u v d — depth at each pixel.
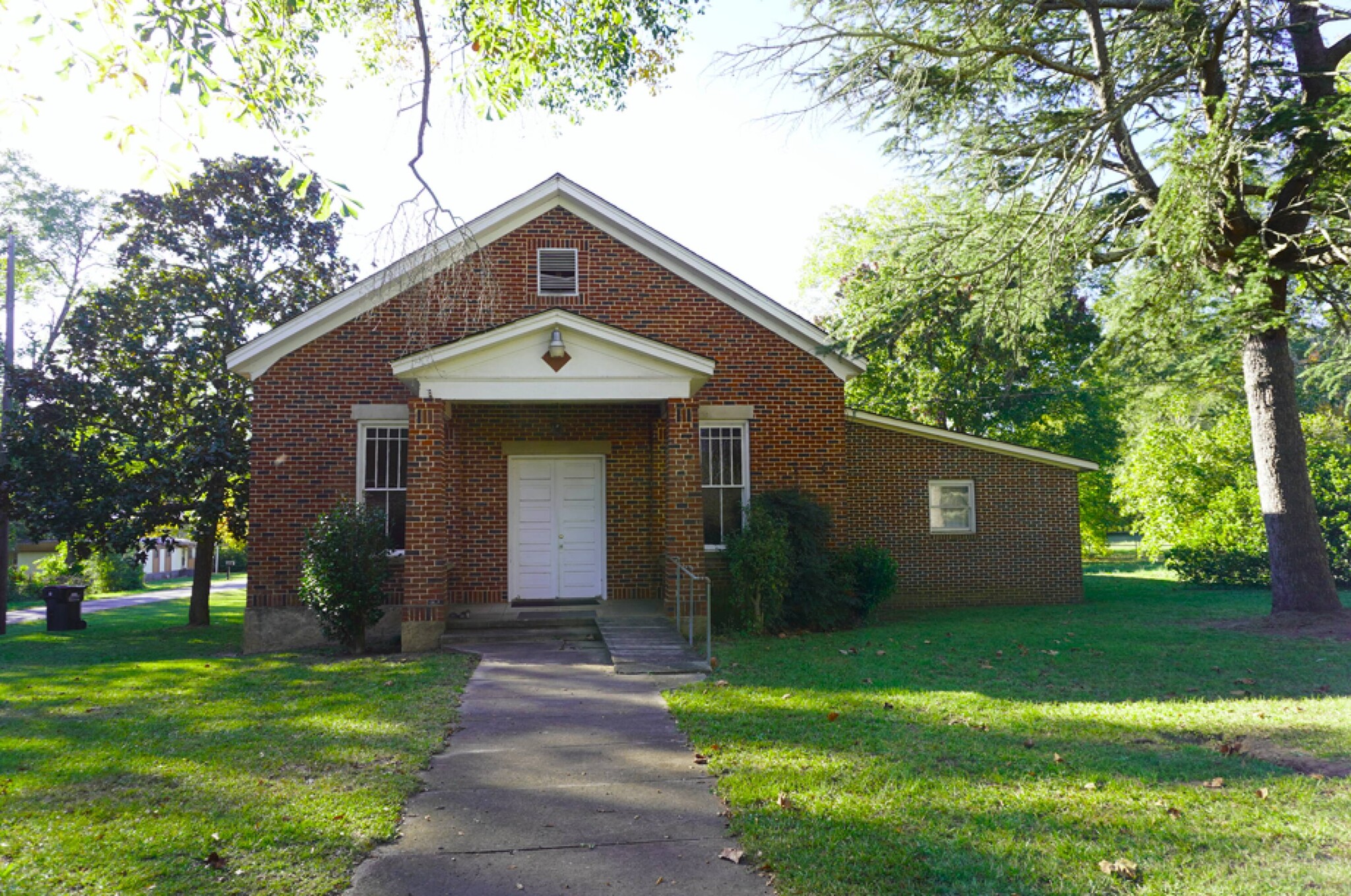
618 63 14.60
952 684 9.93
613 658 11.51
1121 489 25.42
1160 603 18.36
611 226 16.00
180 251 20.78
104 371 19.69
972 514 19.11
